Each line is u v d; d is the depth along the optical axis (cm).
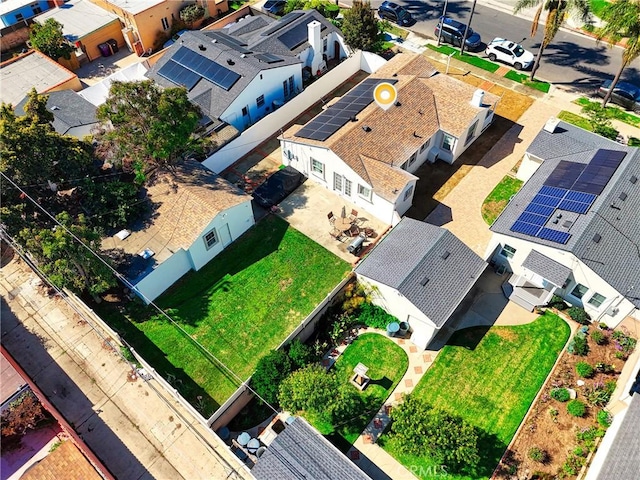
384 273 3094
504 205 3838
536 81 4809
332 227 3738
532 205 3344
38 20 5409
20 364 3148
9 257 3681
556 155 3697
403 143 3838
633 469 2323
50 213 3559
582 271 2984
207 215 3381
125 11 5197
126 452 2786
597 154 3534
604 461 2384
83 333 3272
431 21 5619
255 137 4294
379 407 2888
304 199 3947
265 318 3262
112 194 3478
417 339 3119
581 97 4628
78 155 3434
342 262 3531
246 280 3462
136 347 3153
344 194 3900
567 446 2712
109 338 3228
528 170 3900
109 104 3366
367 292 3225
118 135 3400
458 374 2994
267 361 2877
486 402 2881
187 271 3509
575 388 2908
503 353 3067
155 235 3431
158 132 3375
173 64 4597
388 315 3216
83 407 2966
